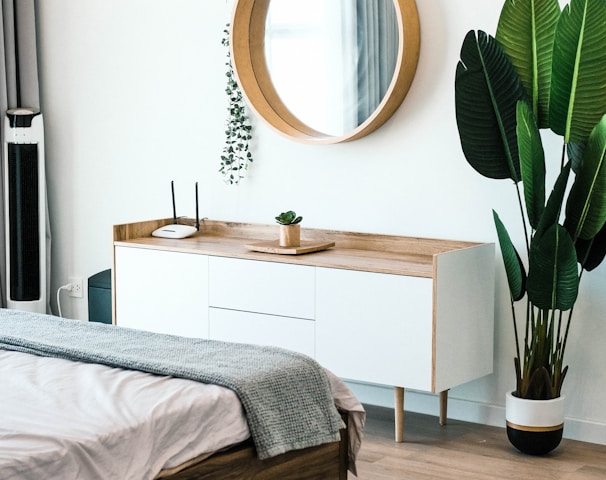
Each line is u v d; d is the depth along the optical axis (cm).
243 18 421
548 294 327
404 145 392
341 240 407
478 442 361
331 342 367
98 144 485
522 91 334
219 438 237
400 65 376
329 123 410
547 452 347
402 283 347
